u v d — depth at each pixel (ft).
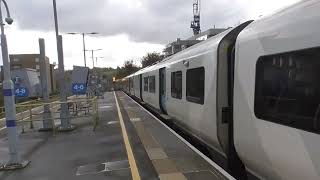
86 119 66.23
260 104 20.06
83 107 78.38
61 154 36.42
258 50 20.24
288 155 17.31
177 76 44.96
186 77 39.34
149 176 26.00
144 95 100.01
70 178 27.55
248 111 21.65
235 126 23.68
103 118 66.95
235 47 23.66
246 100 21.90
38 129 54.08
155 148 34.78
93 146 39.58
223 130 27.22
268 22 19.62
